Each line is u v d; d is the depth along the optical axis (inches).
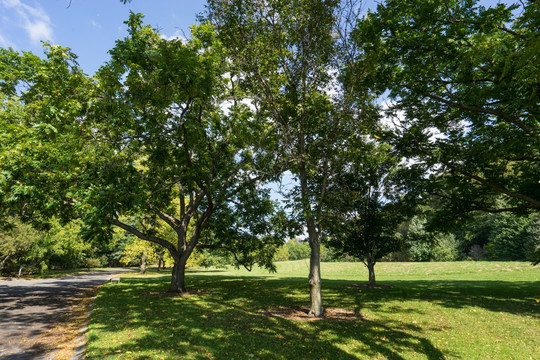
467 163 489.7
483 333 342.6
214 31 488.7
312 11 418.3
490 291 623.2
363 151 452.8
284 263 2480.3
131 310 415.2
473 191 557.6
